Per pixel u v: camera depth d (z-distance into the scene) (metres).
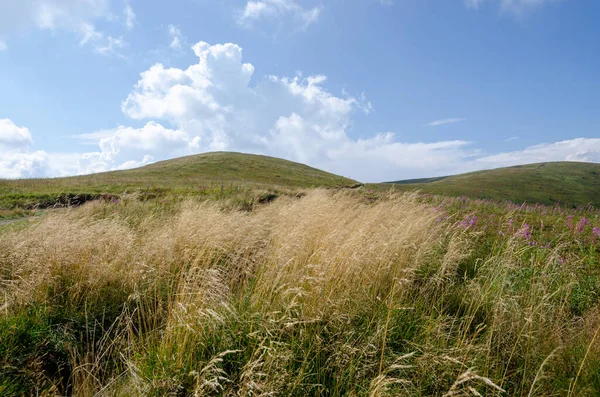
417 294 4.58
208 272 4.44
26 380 3.09
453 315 4.22
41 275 4.44
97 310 4.27
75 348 3.50
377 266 4.66
